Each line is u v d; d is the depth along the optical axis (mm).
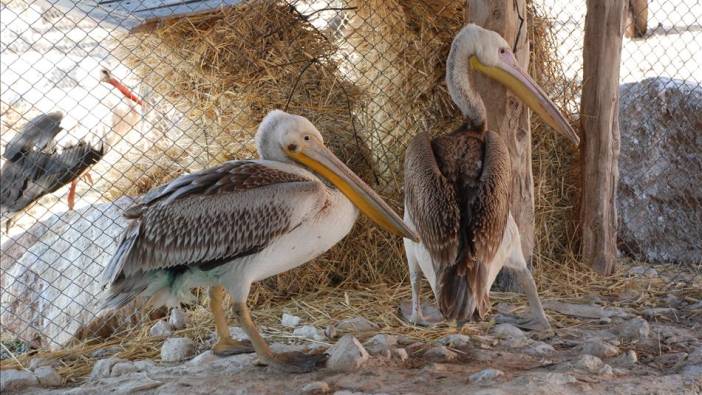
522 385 3266
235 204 3389
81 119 5008
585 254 4289
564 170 4383
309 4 4309
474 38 3836
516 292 4125
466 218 3508
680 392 3281
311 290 4125
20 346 4035
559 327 3797
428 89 4219
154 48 4168
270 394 3273
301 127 3541
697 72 5121
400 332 3746
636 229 4539
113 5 4223
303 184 3416
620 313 3891
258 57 4152
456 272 3457
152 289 3451
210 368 3455
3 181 4949
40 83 6203
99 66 5777
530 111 4234
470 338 3658
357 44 4289
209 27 4172
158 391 3309
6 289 4152
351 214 3527
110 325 3912
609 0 4180
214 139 4141
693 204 4461
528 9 4266
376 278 4188
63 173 4965
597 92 4223
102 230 4027
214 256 3393
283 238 3406
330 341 3668
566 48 4914
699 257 4453
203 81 4137
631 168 4543
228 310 3914
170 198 3406
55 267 4105
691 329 3760
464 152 3652
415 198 3590
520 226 4109
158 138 4281
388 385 3312
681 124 4461
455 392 3254
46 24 6477
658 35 5332
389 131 4234
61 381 3490
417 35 4215
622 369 3424
